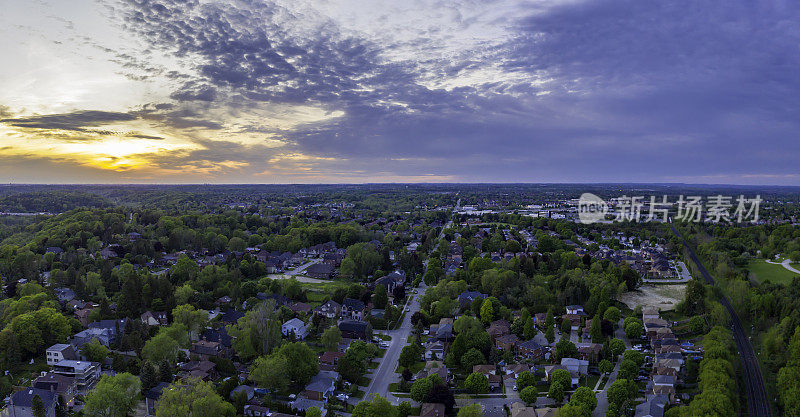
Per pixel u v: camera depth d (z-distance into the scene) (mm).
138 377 138000
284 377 135750
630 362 142125
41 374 141625
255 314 162000
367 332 174625
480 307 197250
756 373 149125
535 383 140375
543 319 190125
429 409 123062
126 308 191500
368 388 142375
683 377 143625
